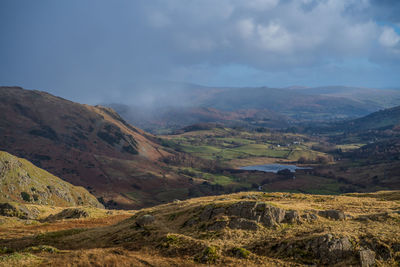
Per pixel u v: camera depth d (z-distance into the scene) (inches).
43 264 1312.7
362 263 1148.5
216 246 1389.0
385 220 1553.9
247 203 1769.2
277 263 1218.0
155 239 1644.9
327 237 1268.5
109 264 1290.6
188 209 2090.3
